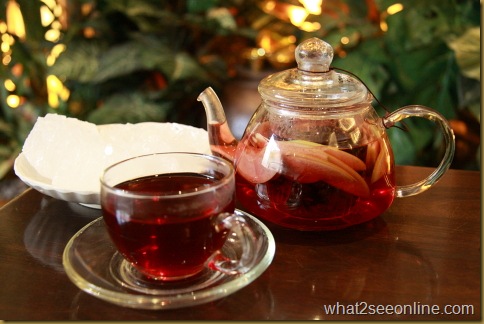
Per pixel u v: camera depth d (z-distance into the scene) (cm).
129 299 39
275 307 41
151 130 60
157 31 117
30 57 118
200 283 42
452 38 100
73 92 119
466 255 47
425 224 51
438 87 105
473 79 100
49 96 120
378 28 109
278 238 49
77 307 41
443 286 43
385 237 49
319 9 115
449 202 55
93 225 49
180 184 45
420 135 105
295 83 48
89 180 51
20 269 45
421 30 102
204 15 119
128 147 54
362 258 46
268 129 48
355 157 46
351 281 43
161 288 42
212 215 41
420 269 45
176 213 40
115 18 119
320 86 47
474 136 111
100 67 111
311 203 46
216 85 118
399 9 104
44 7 119
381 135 49
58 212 54
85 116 119
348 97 46
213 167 45
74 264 44
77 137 54
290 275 44
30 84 120
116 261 45
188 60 114
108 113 112
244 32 119
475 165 110
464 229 50
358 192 46
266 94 47
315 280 44
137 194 40
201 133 59
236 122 118
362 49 106
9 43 117
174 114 123
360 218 48
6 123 120
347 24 110
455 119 111
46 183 54
